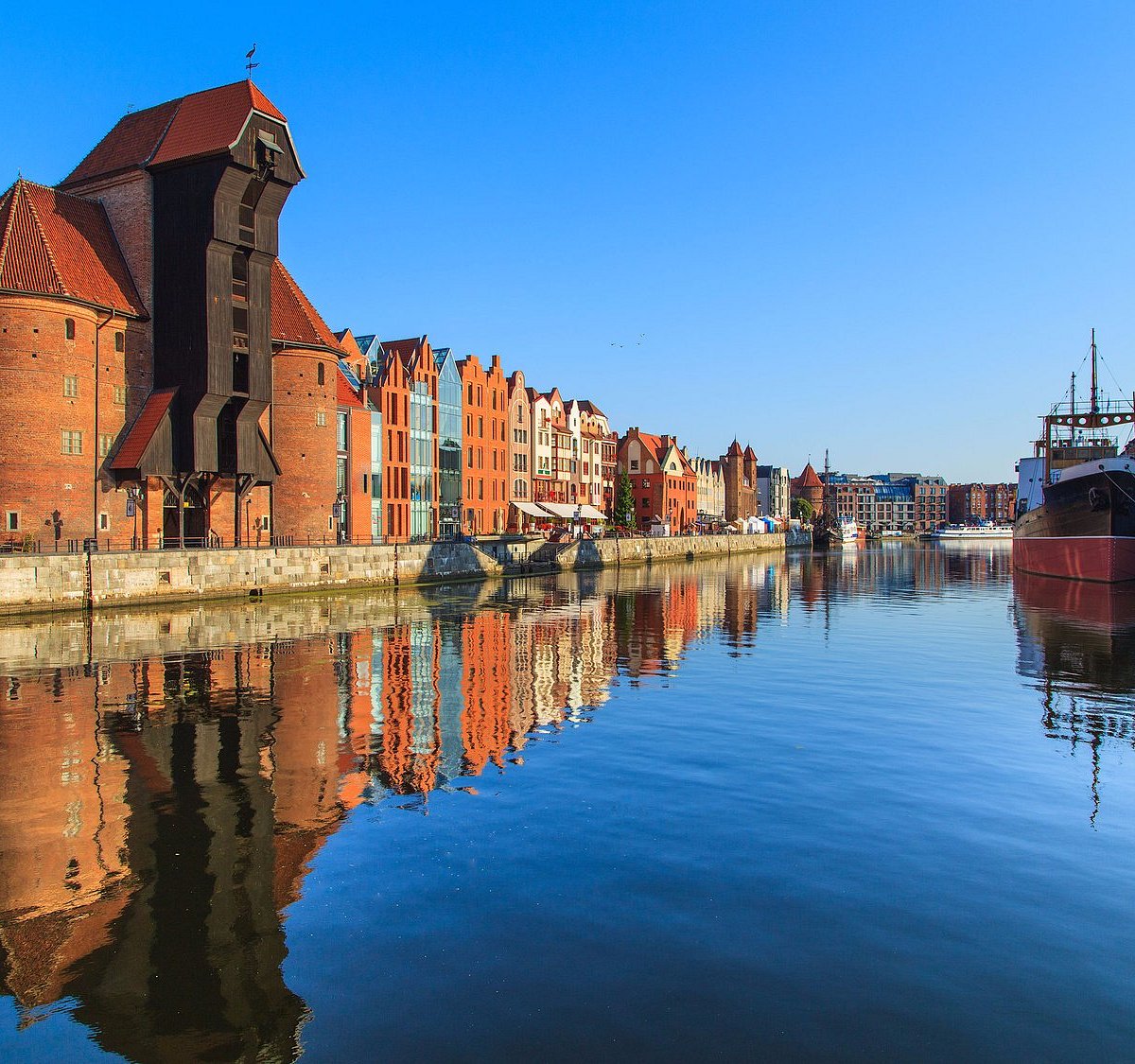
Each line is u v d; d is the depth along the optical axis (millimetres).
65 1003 8180
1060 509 73812
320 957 8930
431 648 31828
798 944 9133
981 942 9180
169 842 12234
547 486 110062
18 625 37281
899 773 15539
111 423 50125
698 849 11820
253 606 46969
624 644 33406
